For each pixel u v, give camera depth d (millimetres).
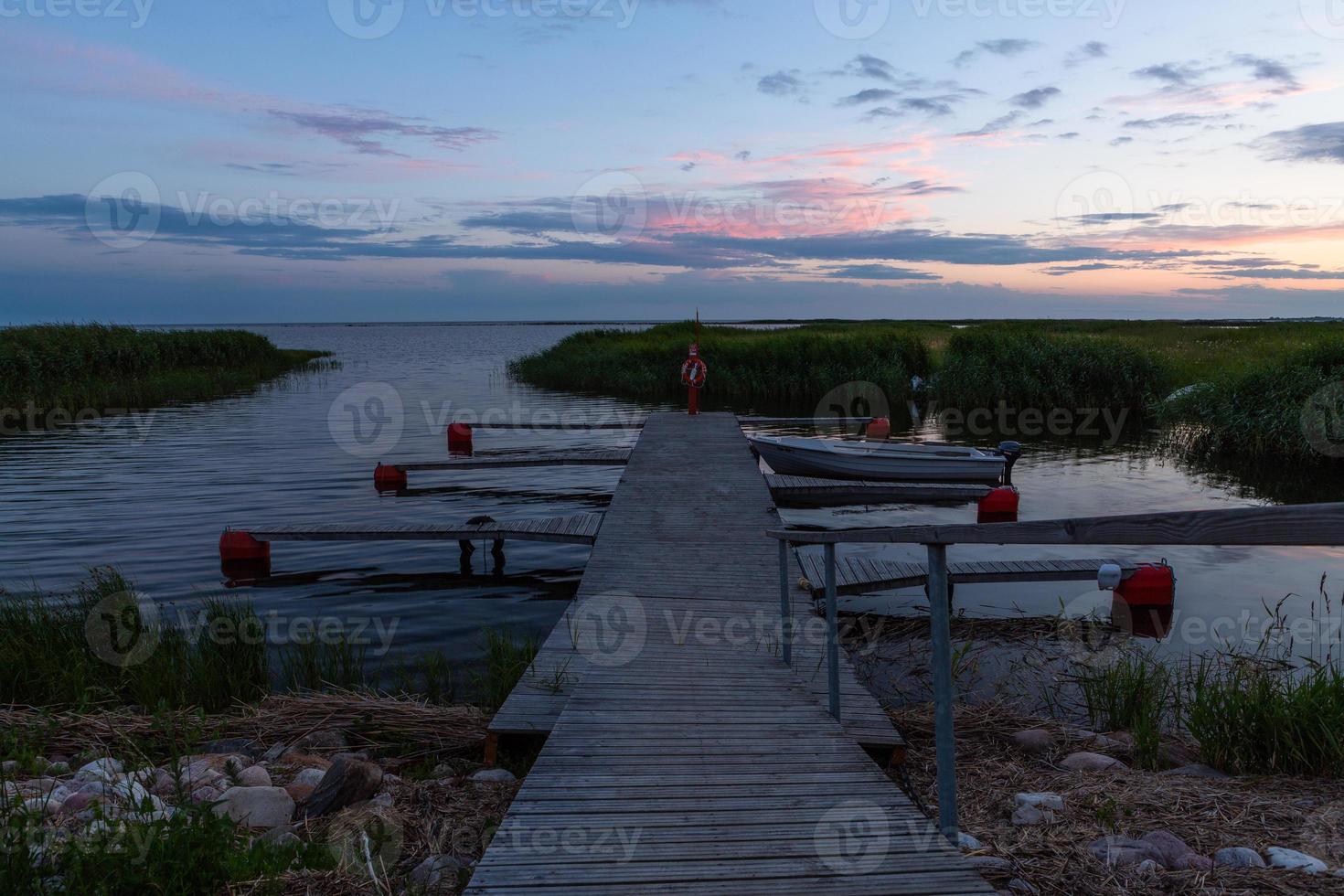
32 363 27078
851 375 26609
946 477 14719
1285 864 2906
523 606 8711
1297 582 9102
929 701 5832
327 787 3949
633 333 45531
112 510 12641
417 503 13758
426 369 44438
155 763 4590
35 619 7109
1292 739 4164
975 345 24688
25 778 4117
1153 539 1772
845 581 8344
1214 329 40719
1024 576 8523
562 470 17266
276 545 11164
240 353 40000
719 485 13031
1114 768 4266
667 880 2820
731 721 4676
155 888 2795
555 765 4012
